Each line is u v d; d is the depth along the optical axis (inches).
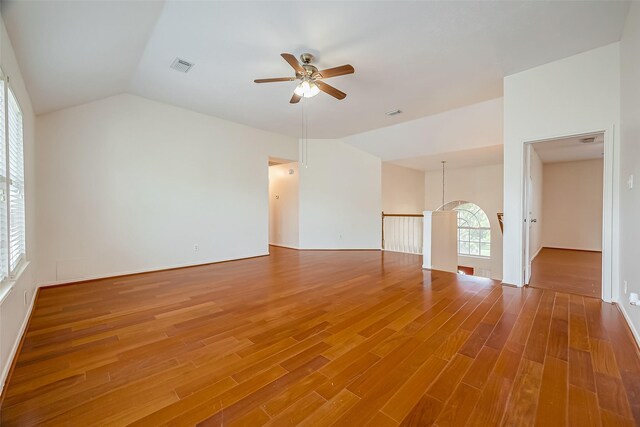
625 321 97.2
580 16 94.7
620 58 108.1
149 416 54.2
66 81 114.7
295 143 258.2
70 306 113.2
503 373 67.9
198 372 68.9
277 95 160.9
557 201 272.5
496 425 51.8
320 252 249.1
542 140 127.8
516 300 120.0
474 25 98.9
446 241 222.5
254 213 225.8
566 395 59.7
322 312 108.0
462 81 141.5
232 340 85.4
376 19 95.6
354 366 71.5
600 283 149.3
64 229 140.6
